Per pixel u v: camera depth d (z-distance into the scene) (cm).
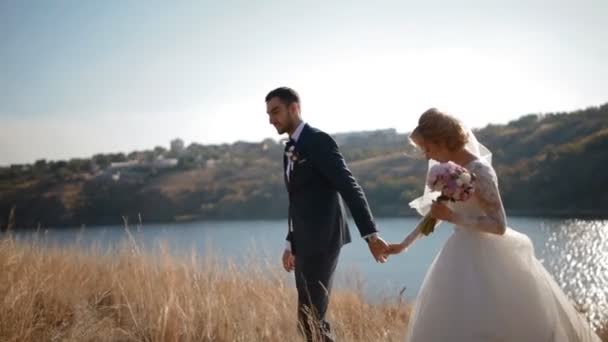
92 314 463
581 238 3503
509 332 299
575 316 322
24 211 5553
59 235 741
